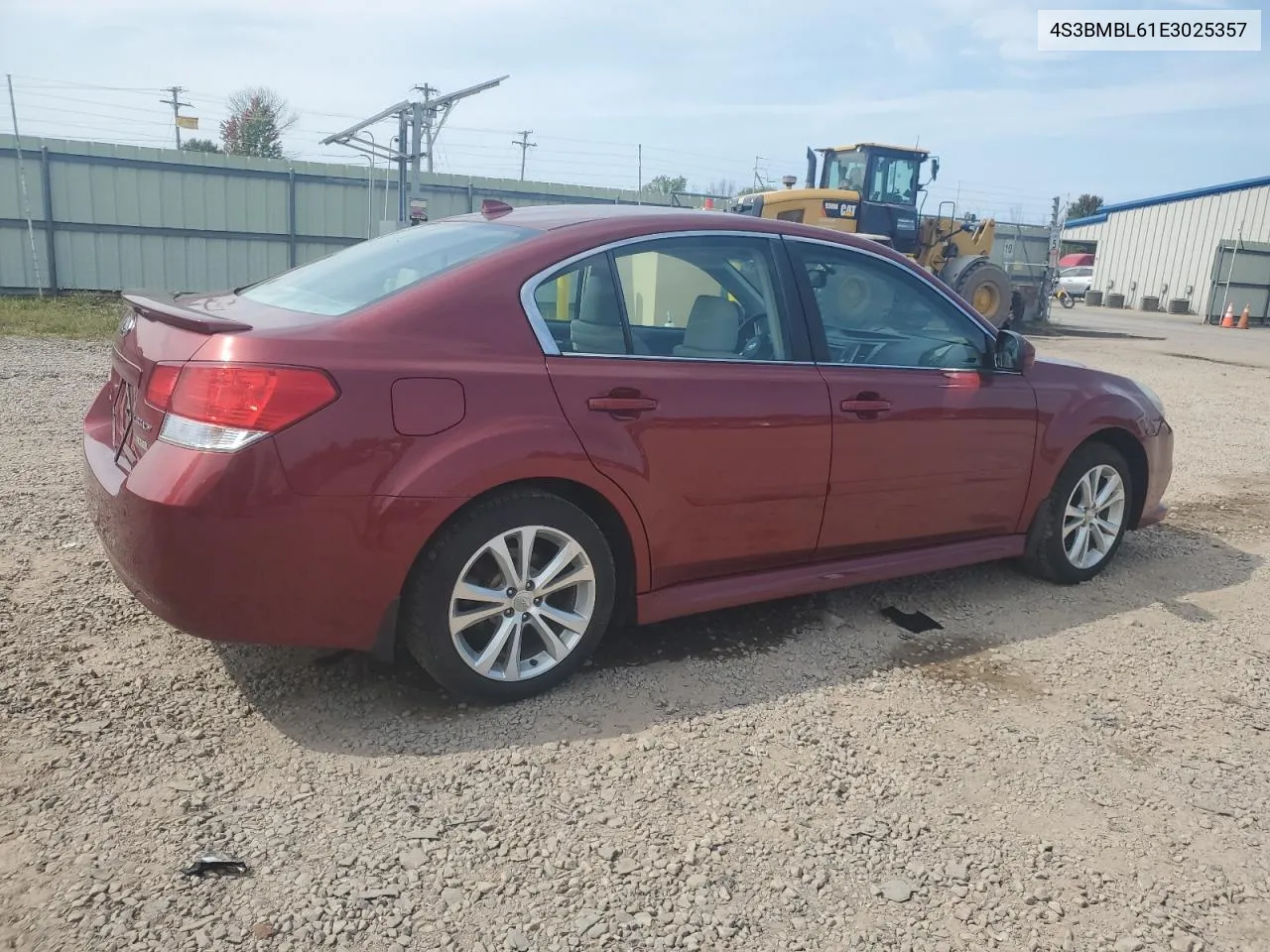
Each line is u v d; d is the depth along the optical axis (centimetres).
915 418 400
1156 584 489
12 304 1702
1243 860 268
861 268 405
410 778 282
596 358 330
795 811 278
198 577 273
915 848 265
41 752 282
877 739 321
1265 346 2211
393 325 297
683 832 265
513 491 312
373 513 286
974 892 249
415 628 305
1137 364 1620
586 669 358
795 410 366
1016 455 438
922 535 420
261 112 4291
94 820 254
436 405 294
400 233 403
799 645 392
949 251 1967
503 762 293
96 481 307
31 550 437
